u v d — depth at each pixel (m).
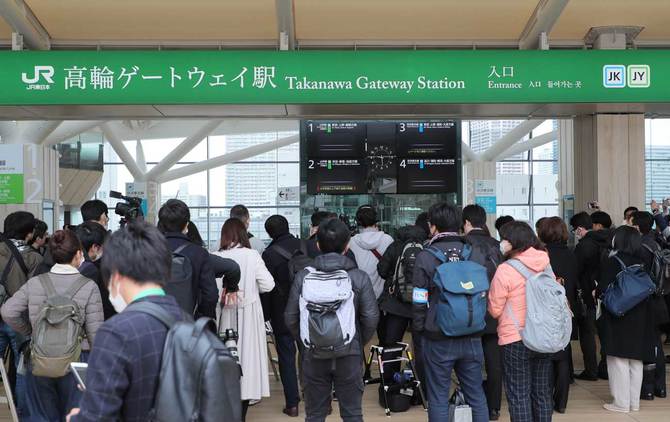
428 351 4.38
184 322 2.02
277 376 7.50
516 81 7.42
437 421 4.32
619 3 7.59
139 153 26.83
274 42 8.34
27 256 5.79
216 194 27.55
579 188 8.88
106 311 4.37
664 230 8.54
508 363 4.46
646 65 7.50
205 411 1.89
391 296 6.03
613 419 5.72
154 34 8.15
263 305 5.84
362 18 7.90
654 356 5.88
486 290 4.22
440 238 4.57
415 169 10.38
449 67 7.41
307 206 10.45
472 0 7.53
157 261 2.10
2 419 5.68
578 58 7.46
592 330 7.19
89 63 7.26
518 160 27.12
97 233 4.82
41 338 3.85
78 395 4.00
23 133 13.38
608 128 8.56
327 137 10.34
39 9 7.53
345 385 4.10
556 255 6.05
